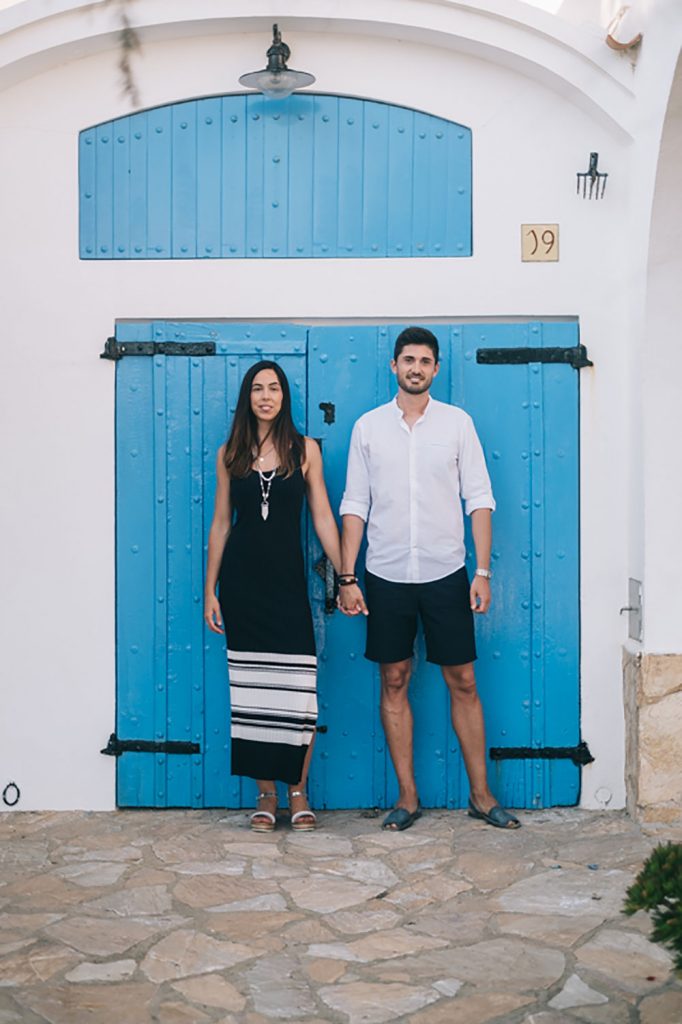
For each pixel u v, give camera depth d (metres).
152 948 3.68
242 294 5.07
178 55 5.01
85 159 5.04
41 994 3.38
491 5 4.80
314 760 5.11
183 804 5.11
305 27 4.93
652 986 3.40
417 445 4.81
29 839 4.75
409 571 4.81
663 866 2.91
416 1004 3.31
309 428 5.07
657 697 4.80
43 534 5.06
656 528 4.81
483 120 5.02
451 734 5.09
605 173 5.00
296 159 5.05
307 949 3.68
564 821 4.93
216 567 4.90
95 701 5.09
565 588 5.07
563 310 5.05
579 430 5.07
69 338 5.05
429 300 5.06
